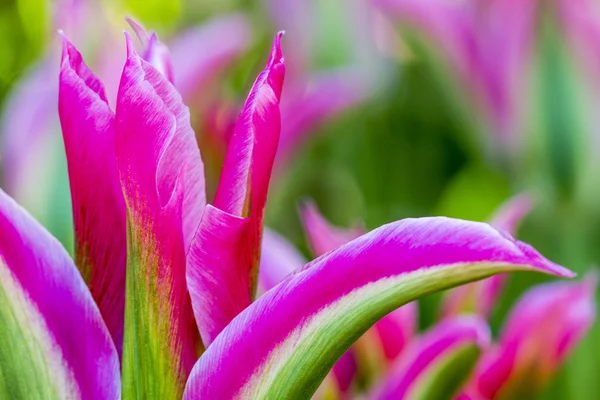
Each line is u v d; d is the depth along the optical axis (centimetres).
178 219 38
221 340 38
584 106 76
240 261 38
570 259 76
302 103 72
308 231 51
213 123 54
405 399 47
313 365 38
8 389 39
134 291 38
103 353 39
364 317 37
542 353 49
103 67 59
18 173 60
